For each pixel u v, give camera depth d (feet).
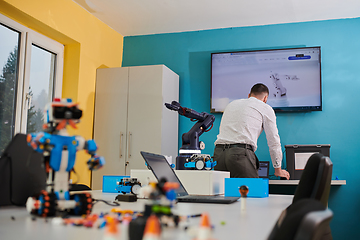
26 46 9.93
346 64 11.57
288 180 9.62
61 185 2.77
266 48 12.33
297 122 11.69
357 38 11.59
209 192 5.36
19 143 3.49
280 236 2.16
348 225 10.91
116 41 13.44
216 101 12.33
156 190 2.15
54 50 11.07
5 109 9.32
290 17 11.78
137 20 12.34
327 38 11.84
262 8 11.13
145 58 13.56
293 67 11.73
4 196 3.24
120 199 4.22
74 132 10.96
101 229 2.19
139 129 11.52
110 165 11.59
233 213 3.26
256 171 8.17
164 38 13.50
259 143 11.89
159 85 11.55
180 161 6.64
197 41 13.12
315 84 11.49
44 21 9.81
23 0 9.06
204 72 12.90
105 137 11.77
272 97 11.79
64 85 11.38
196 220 2.63
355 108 11.32
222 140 8.32
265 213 3.28
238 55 12.31
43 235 2.00
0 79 9.16
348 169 11.11
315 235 1.83
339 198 11.09
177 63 13.21
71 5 10.94
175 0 10.73
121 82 11.92
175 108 7.62
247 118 8.18
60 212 2.73
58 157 2.67
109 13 11.85
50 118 2.70
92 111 11.99
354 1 10.50
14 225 2.32
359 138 11.17
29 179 3.48
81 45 11.43
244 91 12.09
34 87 10.39
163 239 1.91
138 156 11.41
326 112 11.52
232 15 11.73
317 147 10.67
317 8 11.03
